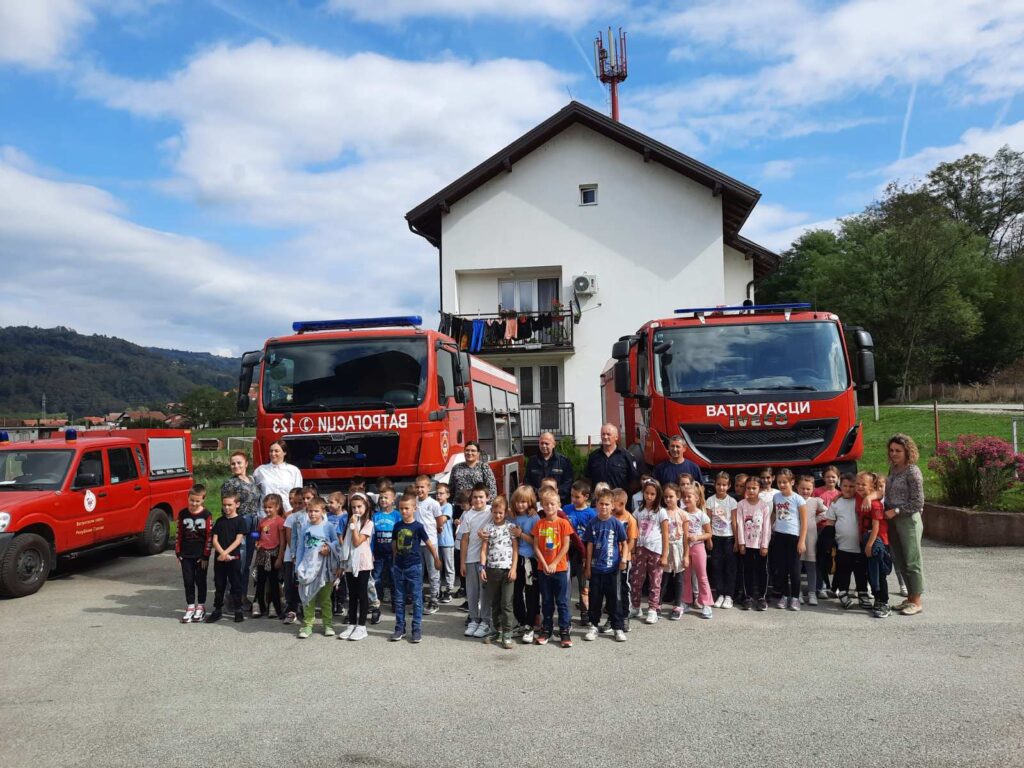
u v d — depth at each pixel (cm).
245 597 845
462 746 471
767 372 951
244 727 510
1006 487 1102
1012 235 5475
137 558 1276
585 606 757
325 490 946
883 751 445
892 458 772
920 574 756
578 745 468
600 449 917
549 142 2534
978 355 4588
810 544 820
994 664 593
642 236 2491
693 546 783
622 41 3198
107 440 1195
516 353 2508
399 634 728
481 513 763
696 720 501
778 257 2767
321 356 982
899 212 4725
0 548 940
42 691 595
